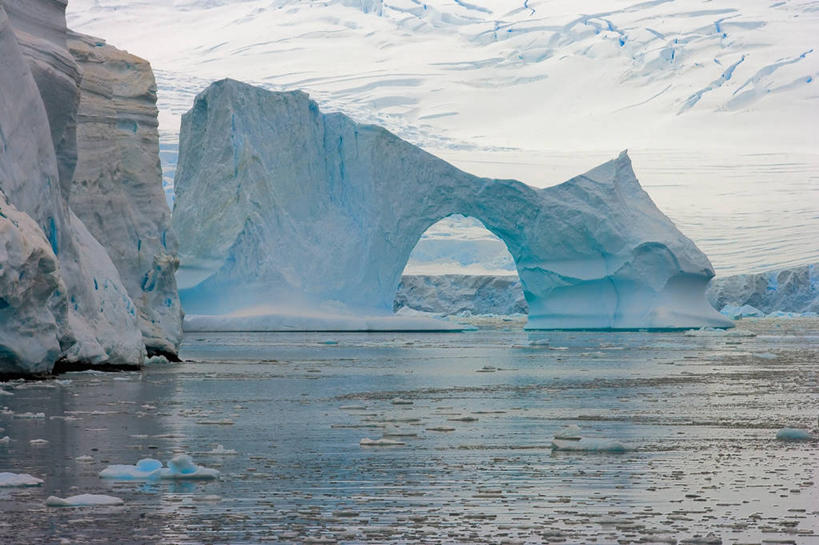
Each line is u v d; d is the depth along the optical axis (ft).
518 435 112.78
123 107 248.93
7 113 175.83
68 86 203.82
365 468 89.76
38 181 183.11
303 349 313.73
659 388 178.09
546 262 468.75
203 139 451.94
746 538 63.82
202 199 435.12
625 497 77.15
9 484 79.66
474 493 78.59
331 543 62.64
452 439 109.29
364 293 448.24
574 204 462.60
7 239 155.02
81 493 77.05
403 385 182.29
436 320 458.91
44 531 65.00
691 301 473.26
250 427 119.03
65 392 157.69
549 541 63.16
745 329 517.55
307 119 450.30
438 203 463.42
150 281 243.60
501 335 429.79
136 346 215.31
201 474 83.76
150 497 75.87
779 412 138.21
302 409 140.15
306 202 446.19
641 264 461.37
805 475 86.84
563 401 153.89
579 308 472.03
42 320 170.09
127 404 143.13
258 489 79.66
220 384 180.55
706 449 101.91
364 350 309.83
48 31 208.85
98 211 236.22
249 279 422.82
